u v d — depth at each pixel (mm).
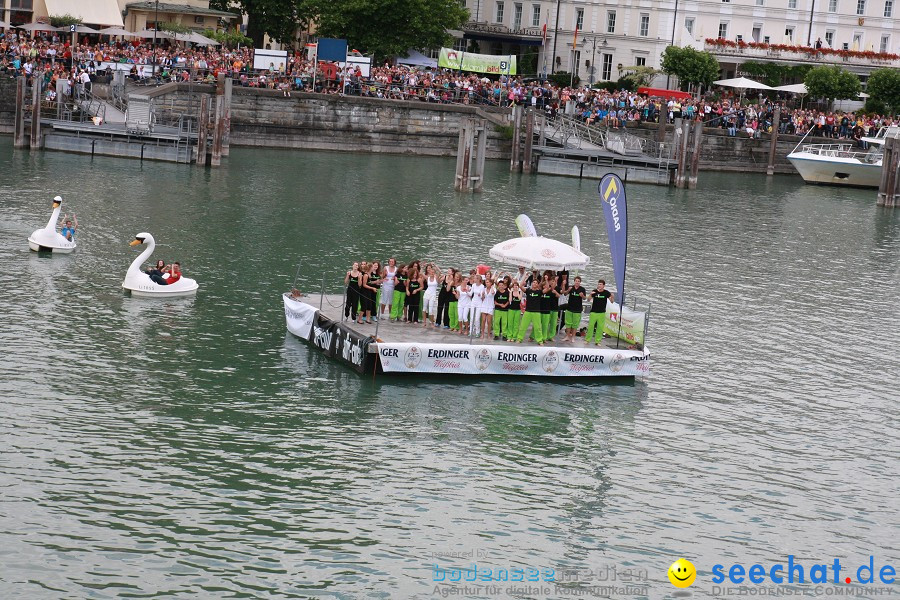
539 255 47812
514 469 39594
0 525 33250
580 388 47375
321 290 58531
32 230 66438
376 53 126625
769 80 146625
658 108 124875
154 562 32250
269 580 31906
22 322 49750
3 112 103062
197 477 37156
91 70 103062
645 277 67938
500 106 119750
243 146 110250
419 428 42188
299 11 128000
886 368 52812
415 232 74812
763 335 56938
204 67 108250
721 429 44156
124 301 54250
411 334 47906
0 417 39906
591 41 150875
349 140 114188
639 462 40844
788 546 35812
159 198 79250
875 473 41156
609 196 48969
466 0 160125
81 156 95062
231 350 48688
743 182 119812
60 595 30453
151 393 43375
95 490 35688
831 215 99125
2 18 115312
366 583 32188
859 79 152125
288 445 39969
